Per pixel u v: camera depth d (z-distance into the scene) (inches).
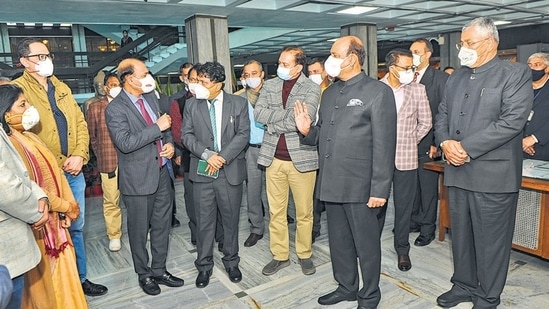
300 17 273.9
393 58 101.7
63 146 95.6
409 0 242.2
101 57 497.4
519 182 80.8
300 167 101.2
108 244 138.7
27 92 88.3
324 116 86.4
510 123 75.2
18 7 197.0
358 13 273.7
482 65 80.6
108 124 94.7
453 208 87.9
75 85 422.6
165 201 103.0
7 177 54.7
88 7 202.2
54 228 74.5
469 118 81.4
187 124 103.0
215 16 243.3
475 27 77.7
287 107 99.7
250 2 225.9
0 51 492.7
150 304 97.7
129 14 227.6
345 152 81.6
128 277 113.1
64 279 77.0
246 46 471.8
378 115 78.6
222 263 118.9
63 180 79.3
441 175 125.2
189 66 131.6
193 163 102.7
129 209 98.3
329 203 89.0
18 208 56.7
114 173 128.3
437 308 90.4
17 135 70.4
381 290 99.0
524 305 89.6
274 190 107.4
